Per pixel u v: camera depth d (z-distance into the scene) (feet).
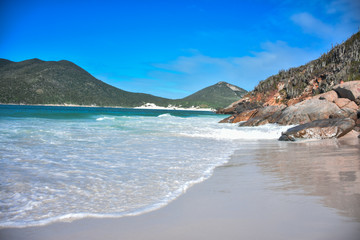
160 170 22.34
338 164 24.08
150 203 14.05
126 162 25.55
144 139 44.86
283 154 31.50
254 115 107.14
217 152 33.04
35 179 18.80
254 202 13.82
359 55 161.38
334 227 10.29
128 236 10.07
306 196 14.48
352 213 11.73
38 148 32.07
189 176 20.31
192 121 110.52
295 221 11.01
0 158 25.44
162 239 9.73
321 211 12.06
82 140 40.75
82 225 11.22
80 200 14.58
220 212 12.47
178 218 11.83
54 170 21.59
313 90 166.91
